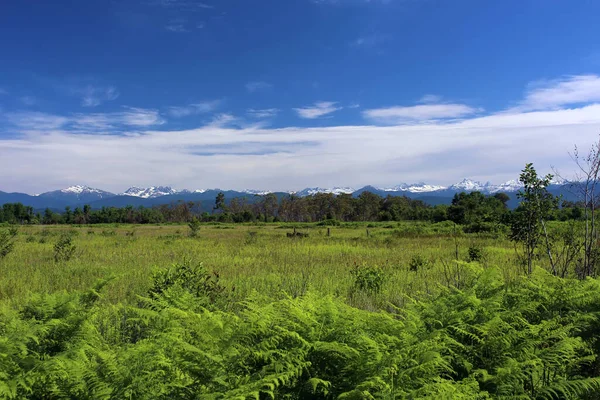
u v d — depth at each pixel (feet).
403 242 92.43
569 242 29.73
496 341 13.16
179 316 13.62
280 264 53.06
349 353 10.70
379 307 28.84
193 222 118.83
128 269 44.80
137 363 10.30
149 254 63.82
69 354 12.53
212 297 27.22
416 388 10.52
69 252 58.80
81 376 10.38
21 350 11.68
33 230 164.25
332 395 10.25
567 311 17.07
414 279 39.75
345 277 42.06
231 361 10.47
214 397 8.96
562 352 13.34
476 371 11.99
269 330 11.62
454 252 68.08
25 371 11.19
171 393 9.85
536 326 13.93
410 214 331.77
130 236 116.88
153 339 12.33
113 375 10.22
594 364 15.42
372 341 10.64
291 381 10.43
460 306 15.24
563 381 12.08
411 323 12.94
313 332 11.72
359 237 112.37
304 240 99.81
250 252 69.26
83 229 195.52
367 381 9.78
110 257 59.11
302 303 14.01
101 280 19.08
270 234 134.31
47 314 14.85
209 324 12.06
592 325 16.20
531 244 31.60
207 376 9.95
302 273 43.24
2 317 15.70
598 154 27.37
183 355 10.50
